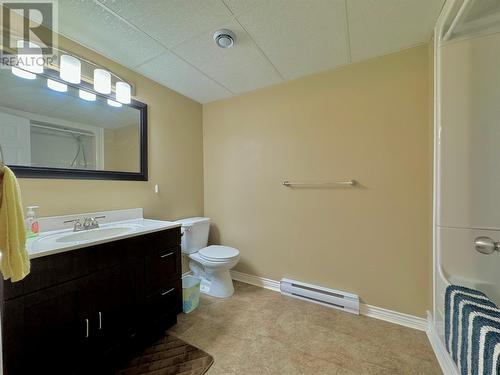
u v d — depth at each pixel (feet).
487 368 2.46
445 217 4.13
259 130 7.43
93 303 3.67
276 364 4.22
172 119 7.36
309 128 6.55
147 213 6.50
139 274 4.45
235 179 7.97
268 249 7.36
